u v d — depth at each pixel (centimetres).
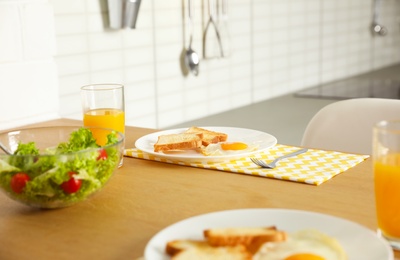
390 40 421
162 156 127
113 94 135
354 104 163
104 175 103
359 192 108
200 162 127
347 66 372
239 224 87
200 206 103
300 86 329
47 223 97
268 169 122
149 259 76
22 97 173
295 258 75
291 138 225
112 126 133
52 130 123
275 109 279
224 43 272
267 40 301
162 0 244
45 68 180
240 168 123
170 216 99
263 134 143
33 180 98
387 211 84
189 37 259
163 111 251
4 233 94
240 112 276
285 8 310
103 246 88
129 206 104
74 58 214
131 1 220
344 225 84
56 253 86
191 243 80
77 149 110
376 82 348
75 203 104
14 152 110
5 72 167
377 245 77
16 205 106
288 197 106
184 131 148
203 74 267
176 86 255
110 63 227
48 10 179
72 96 215
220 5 269
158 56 246
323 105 286
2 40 165
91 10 218
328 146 164
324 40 346
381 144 84
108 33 225
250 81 294
